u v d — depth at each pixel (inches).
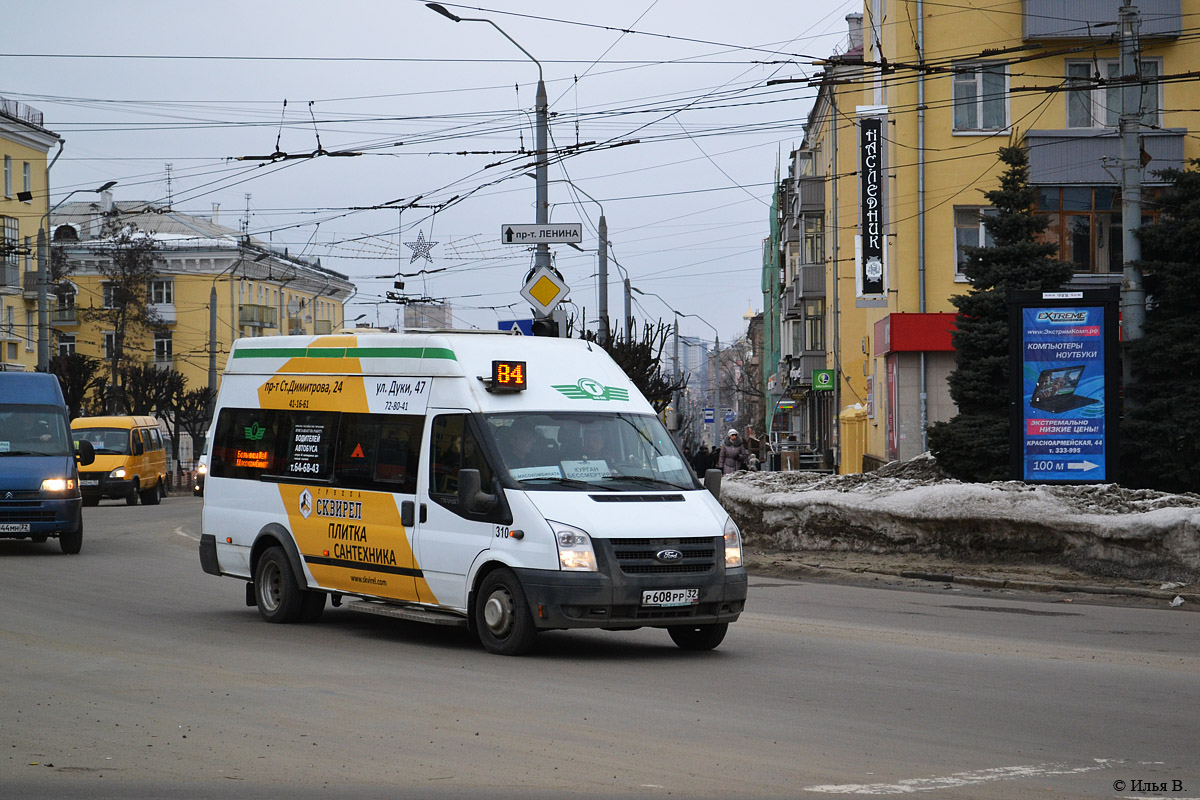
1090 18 1243.8
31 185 2256.4
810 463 1958.7
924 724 305.6
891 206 1310.3
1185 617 529.0
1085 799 239.5
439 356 444.1
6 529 767.7
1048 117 1272.1
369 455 459.8
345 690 342.0
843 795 239.6
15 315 2219.5
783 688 353.7
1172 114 1259.2
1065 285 964.0
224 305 2839.6
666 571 398.3
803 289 1936.5
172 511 1310.3
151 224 3009.4
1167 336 867.4
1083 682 365.7
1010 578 640.4
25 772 251.9
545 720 305.9
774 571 721.6
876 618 519.8
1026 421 759.7
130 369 2415.1
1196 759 271.9
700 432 4197.8
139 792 238.1
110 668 374.0
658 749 276.7
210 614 515.8
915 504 705.6
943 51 1280.8
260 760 263.0
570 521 395.2
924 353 1284.4
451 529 423.2
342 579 464.4
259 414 511.8
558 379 444.8
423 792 239.6
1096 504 677.3
